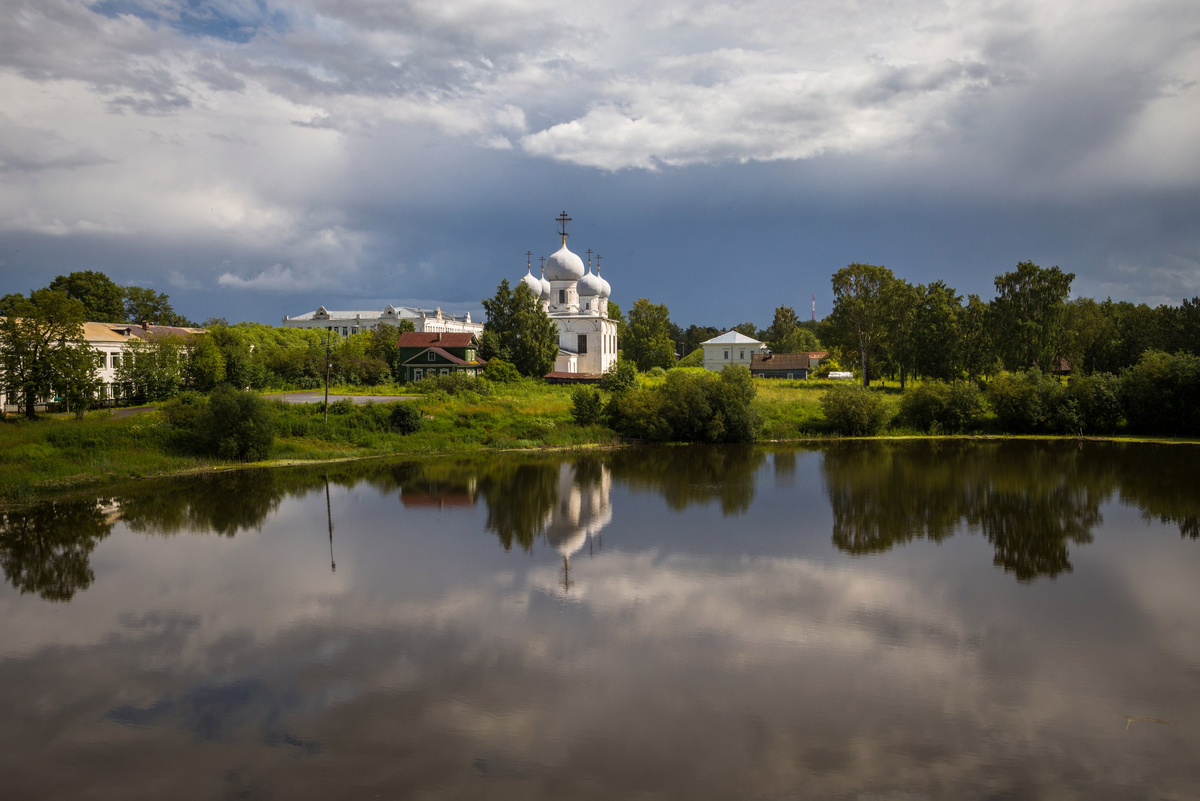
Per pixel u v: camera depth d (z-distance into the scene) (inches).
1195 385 2824.8
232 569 1229.1
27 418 2395.4
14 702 781.9
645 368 5728.3
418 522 1549.0
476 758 665.6
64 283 4485.7
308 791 622.2
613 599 1062.4
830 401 3112.7
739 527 1483.8
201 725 730.2
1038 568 1202.0
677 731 708.7
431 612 1018.1
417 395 3211.1
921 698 772.6
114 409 2800.2
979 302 4111.7
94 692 800.9
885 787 624.7
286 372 3619.6
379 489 1925.4
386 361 3971.5
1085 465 2230.6
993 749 681.6
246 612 1029.2
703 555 1284.4
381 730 714.2
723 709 749.3
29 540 1429.6
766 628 953.5
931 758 667.4
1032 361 3949.3
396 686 800.3
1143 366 2967.5
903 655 872.9
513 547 1344.7
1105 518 1537.9
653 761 658.8
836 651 883.4
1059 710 750.5
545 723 723.4
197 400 2512.3
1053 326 3885.3
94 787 634.8
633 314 5866.1
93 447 2158.0
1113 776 642.8
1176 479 1975.9
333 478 2087.8
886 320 4173.2
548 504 1723.7
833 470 2194.9
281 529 1499.8
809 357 5152.6
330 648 901.8
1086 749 682.8
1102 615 995.3
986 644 904.9
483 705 758.5
